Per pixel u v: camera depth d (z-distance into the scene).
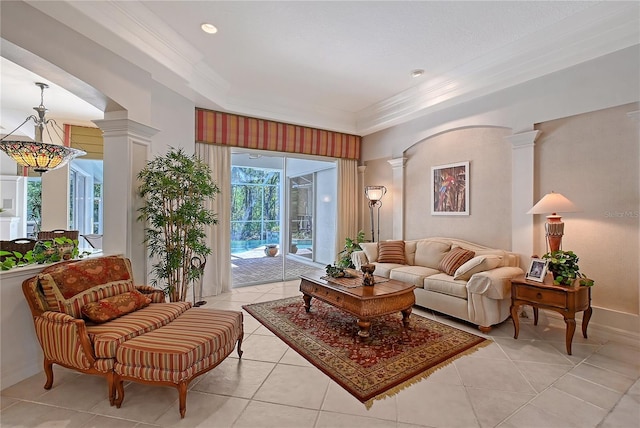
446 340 2.95
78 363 2.01
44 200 5.24
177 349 1.89
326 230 6.28
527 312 3.56
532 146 3.51
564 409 1.94
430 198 4.83
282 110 5.10
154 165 3.38
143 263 3.29
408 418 1.86
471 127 4.23
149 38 2.94
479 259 3.31
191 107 4.25
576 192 3.20
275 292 4.75
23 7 2.24
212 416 1.88
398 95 4.79
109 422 1.83
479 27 3.03
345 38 3.24
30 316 2.35
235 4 2.70
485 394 2.10
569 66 3.18
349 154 6.05
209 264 4.58
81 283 2.26
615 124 2.94
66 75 2.55
